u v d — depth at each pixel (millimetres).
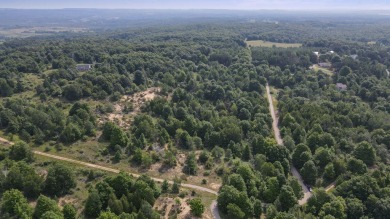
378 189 104250
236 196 95125
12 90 173750
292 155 132250
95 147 128375
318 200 103375
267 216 94375
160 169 118125
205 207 97375
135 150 123250
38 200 85500
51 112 144125
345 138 145125
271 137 153500
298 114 168750
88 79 183500
